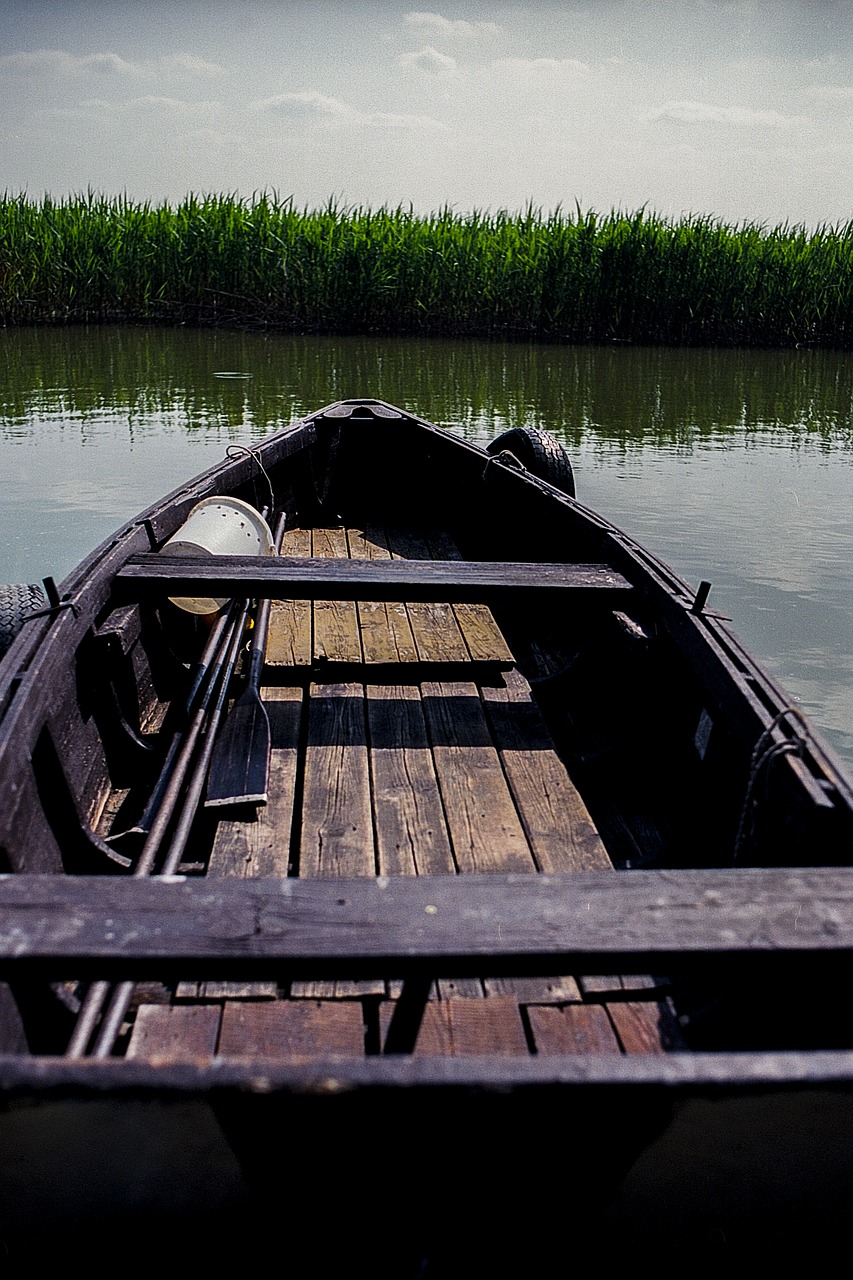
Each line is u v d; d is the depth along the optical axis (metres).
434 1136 1.34
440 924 1.62
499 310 18.34
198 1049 2.13
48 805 2.62
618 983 2.36
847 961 1.59
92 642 3.24
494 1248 1.57
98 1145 1.37
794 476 8.90
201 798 3.13
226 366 14.77
